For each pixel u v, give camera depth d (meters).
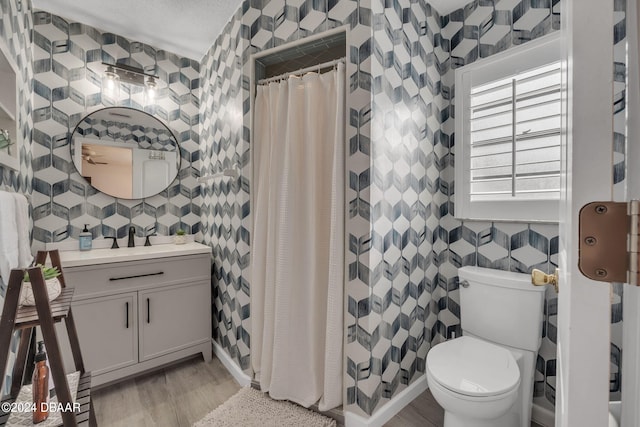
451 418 1.36
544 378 1.60
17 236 1.15
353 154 1.51
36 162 2.02
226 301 2.19
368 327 1.49
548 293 1.58
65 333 1.73
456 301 1.96
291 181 1.67
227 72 2.13
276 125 1.76
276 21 1.74
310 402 1.64
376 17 1.46
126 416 1.66
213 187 2.43
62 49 2.11
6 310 0.91
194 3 1.95
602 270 0.32
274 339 1.71
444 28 1.98
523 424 1.49
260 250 1.82
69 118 2.14
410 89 1.71
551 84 1.55
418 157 1.80
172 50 2.53
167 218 2.57
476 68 1.82
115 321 1.87
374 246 1.50
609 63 0.32
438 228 2.01
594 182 0.32
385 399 1.62
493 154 1.76
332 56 1.72
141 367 1.97
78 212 2.18
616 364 0.91
